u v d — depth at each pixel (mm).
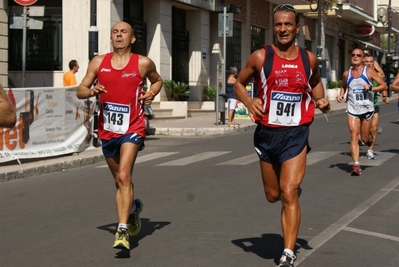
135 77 8477
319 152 18531
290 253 7152
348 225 9680
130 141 8438
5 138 15891
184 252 8305
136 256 8148
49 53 29547
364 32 67562
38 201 12148
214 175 14727
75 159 17203
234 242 8789
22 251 8516
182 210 10914
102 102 8602
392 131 25188
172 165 16656
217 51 38719
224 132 26016
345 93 15016
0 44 24141
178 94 33250
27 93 16500
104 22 28906
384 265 7664
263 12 45156
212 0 37250
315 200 11617
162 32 32719
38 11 19469
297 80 7281
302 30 52344
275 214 10531
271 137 7406
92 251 8438
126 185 8219
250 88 30375
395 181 13578
